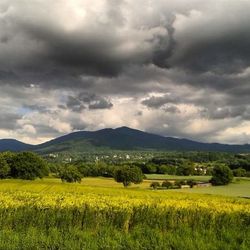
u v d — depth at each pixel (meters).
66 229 24.77
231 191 114.31
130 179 131.38
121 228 26.64
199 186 141.50
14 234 22.50
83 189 68.81
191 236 23.41
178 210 29.45
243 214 30.08
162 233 24.44
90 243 20.16
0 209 28.67
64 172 134.50
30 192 52.81
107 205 31.33
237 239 22.48
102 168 178.38
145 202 35.94
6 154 135.12
